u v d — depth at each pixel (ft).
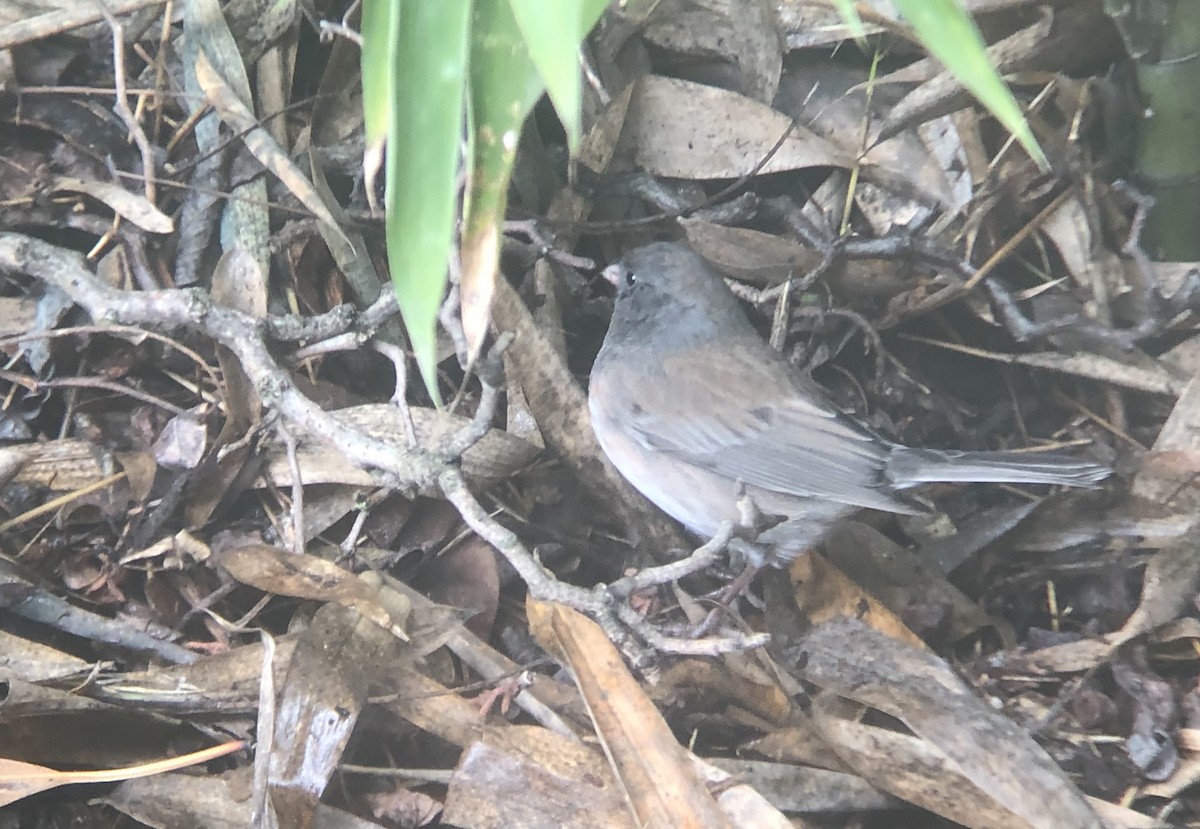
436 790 8.84
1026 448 12.75
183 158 11.03
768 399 11.18
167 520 9.86
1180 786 9.57
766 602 10.93
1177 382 12.23
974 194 12.51
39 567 9.48
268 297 10.69
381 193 11.57
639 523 11.69
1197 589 10.78
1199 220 12.20
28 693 8.36
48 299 10.42
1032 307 12.82
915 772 9.16
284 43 11.60
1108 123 12.62
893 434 12.87
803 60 13.11
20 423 10.13
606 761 8.75
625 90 12.52
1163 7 10.90
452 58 5.18
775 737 9.68
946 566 11.77
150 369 10.57
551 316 12.00
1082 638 10.91
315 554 10.14
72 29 10.80
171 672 8.77
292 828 8.02
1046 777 8.85
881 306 12.82
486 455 10.65
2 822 8.12
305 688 8.59
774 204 12.69
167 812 8.31
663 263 11.68
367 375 11.39
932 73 12.52
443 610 9.70
